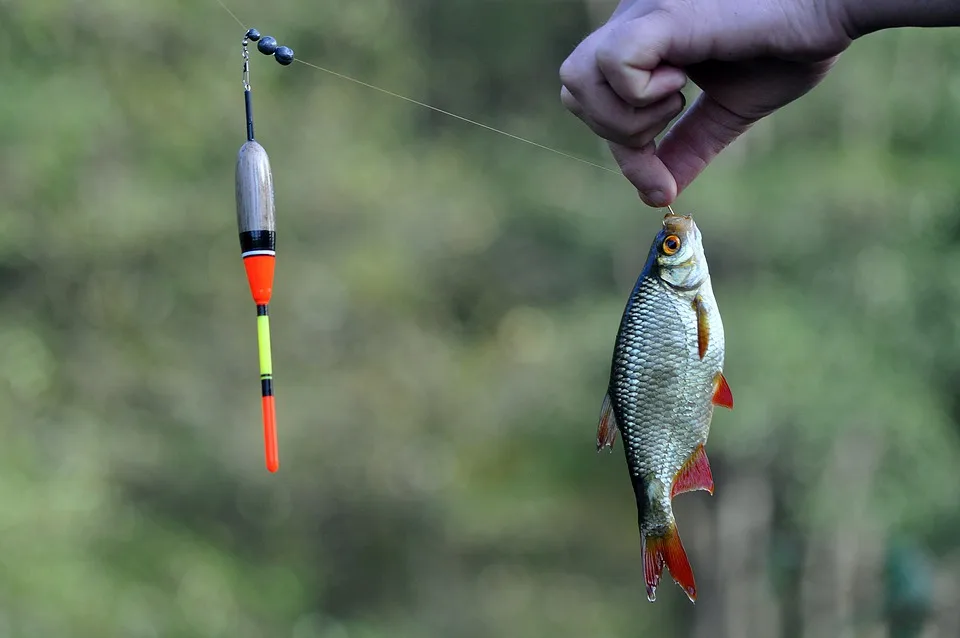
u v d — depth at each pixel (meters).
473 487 16.84
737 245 13.77
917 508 13.01
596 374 16.00
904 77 13.39
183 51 14.26
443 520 16.28
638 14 2.33
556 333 16.95
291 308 14.71
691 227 2.60
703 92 2.66
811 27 2.25
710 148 2.68
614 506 17.59
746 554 15.22
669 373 2.59
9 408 12.64
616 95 2.34
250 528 14.55
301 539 14.98
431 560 16.30
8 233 12.21
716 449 14.55
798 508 13.78
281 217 14.90
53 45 12.85
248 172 2.59
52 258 13.03
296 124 15.30
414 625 15.76
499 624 15.94
